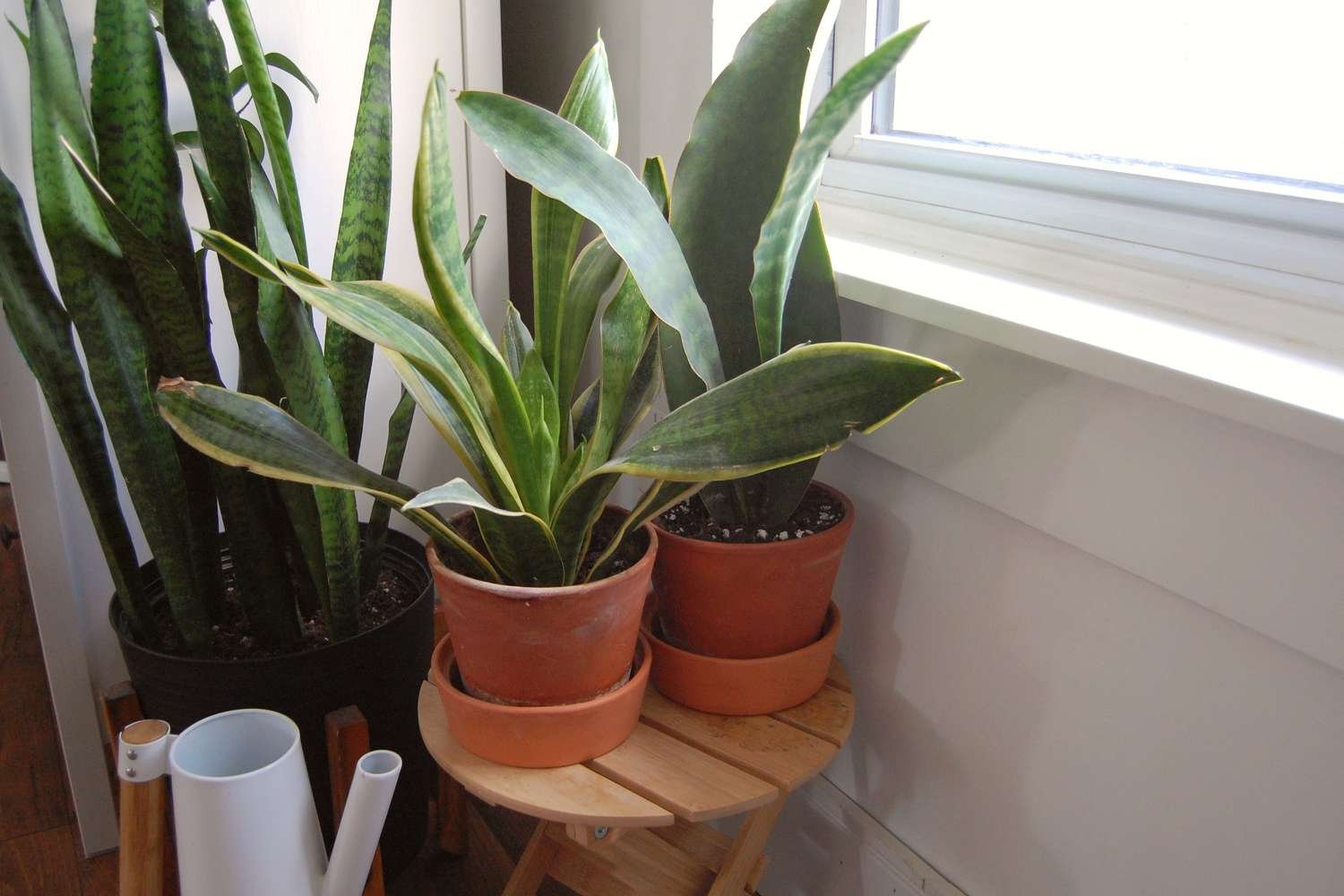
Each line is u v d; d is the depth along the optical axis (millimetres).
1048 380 719
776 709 851
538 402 709
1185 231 743
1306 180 714
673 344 801
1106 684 754
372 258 879
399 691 971
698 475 631
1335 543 578
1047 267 836
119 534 904
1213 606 649
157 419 863
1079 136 870
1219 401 585
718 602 806
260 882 720
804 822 1094
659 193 781
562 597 704
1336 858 639
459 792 1118
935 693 910
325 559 892
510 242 1340
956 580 862
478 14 1077
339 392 920
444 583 732
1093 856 793
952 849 926
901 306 797
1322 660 599
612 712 775
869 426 592
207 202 808
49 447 1015
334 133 1057
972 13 941
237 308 831
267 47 1003
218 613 992
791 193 637
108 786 1129
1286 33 716
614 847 961
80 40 929
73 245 794
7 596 1699
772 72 722
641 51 1062
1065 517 730
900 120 1028
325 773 938
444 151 584
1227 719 680
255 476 896
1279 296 689
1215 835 705
